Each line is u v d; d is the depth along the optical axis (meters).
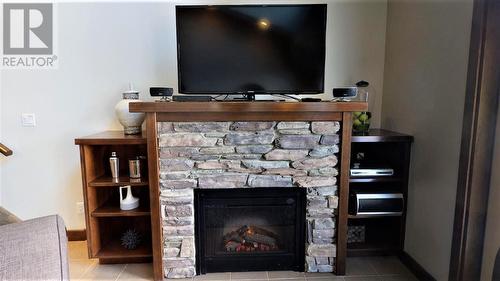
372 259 2.24
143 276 2.04
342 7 2.40
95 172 2.13
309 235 2.03
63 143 2.40
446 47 1.73
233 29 1.98
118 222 2.44
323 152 1.94
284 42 2.00
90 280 1.99
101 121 2.39
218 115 1.87
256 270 2.09
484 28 1.46
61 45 2.30
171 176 1.92
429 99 1.89
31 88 2.33
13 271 0.88
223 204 2.01
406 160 2.11
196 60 2.00
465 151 1.57
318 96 2.45
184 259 2.00
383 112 2.49
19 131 2.37
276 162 1.94
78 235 2.50
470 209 1.57
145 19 2.32
